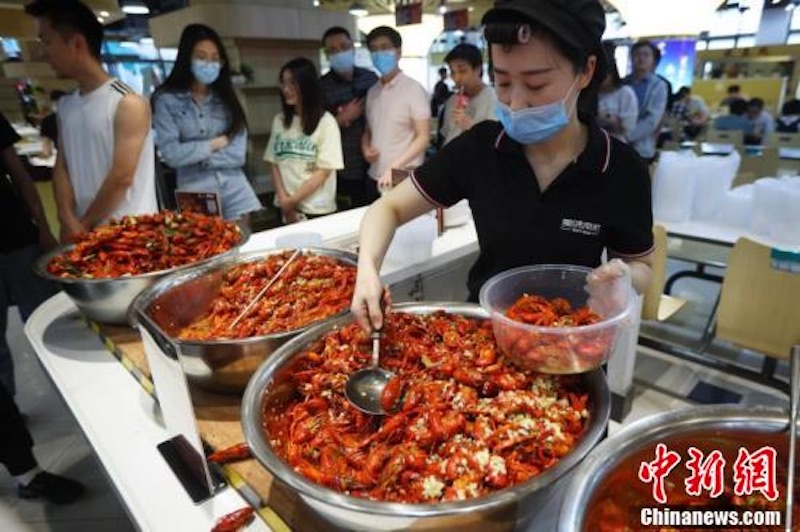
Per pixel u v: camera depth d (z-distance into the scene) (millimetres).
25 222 2662
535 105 1050
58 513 2111
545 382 988
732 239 2662
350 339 1144
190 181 2979
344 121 3926
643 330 3545
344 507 683
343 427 976
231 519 871
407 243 1886
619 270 994
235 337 1273
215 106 2969
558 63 988
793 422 796
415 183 1357
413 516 660
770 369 2607
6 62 7246
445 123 4094
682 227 2922
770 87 7184
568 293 1209
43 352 1503
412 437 887
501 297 1179
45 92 6848
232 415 1135
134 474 1004
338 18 5332
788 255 2152
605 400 874
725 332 2480
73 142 2248
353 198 4086
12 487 2256
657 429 817
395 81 3475
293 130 3199
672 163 2979
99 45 2148
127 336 1496
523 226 1241
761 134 6199
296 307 1395
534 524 854
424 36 6355
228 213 3133
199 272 1519
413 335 1171
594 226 1197
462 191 1359
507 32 954
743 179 3637
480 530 708
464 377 1000
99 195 2133
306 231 2297
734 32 7422
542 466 825
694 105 6422
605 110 4227
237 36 4477
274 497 889
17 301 2709
